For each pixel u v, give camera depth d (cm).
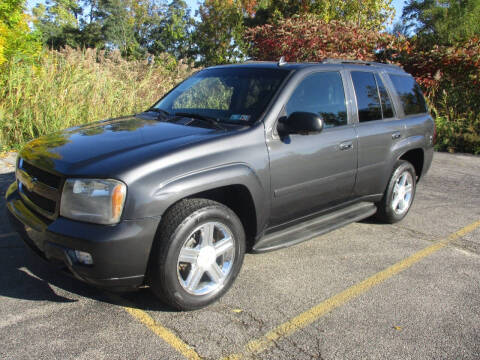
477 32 1945
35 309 291
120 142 305
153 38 4950
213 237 307
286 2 2231
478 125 1111
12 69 784
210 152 300
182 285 285
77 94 798
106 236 254
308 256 405
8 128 750
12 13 1447
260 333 277
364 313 308
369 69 464
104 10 4866
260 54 1482
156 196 267
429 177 768
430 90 1186
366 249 429
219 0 2773
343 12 2106
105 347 254
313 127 322
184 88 429
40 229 276
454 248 443
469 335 287
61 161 284
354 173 418
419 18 2219
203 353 254
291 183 353
